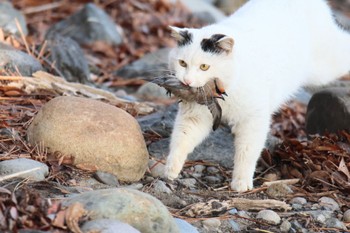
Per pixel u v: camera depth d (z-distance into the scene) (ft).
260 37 41.52
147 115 49.70
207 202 35.99
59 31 70.74
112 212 29.35
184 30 38.55
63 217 27.76
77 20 71.51
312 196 39.81
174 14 83.66
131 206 29.73
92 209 29.30
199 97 38.52
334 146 42.60
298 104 61.05
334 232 35.32
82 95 49.14
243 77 38.75
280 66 42.65
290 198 39.37
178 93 38.75
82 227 27.91
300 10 46.42
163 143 44.24
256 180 42.52
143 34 77.51
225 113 40.45
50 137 37.65
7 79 47.70
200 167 42.88
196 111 40.06
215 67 37.65
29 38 63.00
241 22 42.19
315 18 47.55
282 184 39.93
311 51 47.80
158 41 76.64
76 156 37.35
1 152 38.42
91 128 37.65
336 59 49.19
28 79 48.26
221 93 38.11
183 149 40.24
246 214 36.50
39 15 76.74
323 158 42.47
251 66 39.34
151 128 46.09
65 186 35.55
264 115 40.29
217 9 91.97
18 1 77.82
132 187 37.58
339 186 40.68
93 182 36.88
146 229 29.73
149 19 79.66
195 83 37.68
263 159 44.62
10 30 63.31
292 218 36.40
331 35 48.52
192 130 40.50
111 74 64.54
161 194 37.86
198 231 33.45
